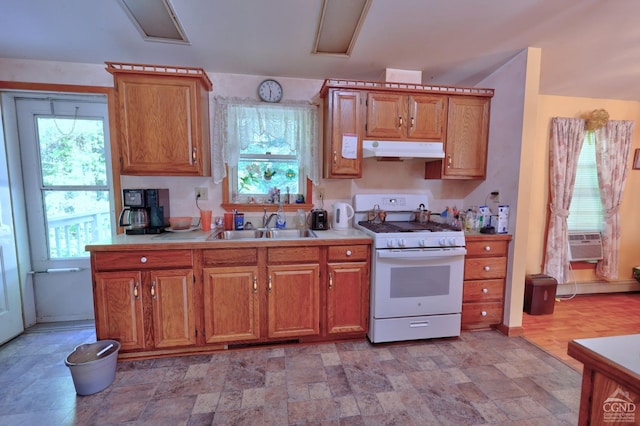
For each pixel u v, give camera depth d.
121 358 2.04
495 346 2.28
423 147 2.48
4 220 2.28
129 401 1.66
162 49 2.15
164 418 1.54
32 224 2.50
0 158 2.26
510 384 1.83
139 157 2.14
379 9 1.75
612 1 1.69
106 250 1.92
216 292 2.07
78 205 2.57
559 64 2.48
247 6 1.71
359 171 2.46
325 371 1.94
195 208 2.57
